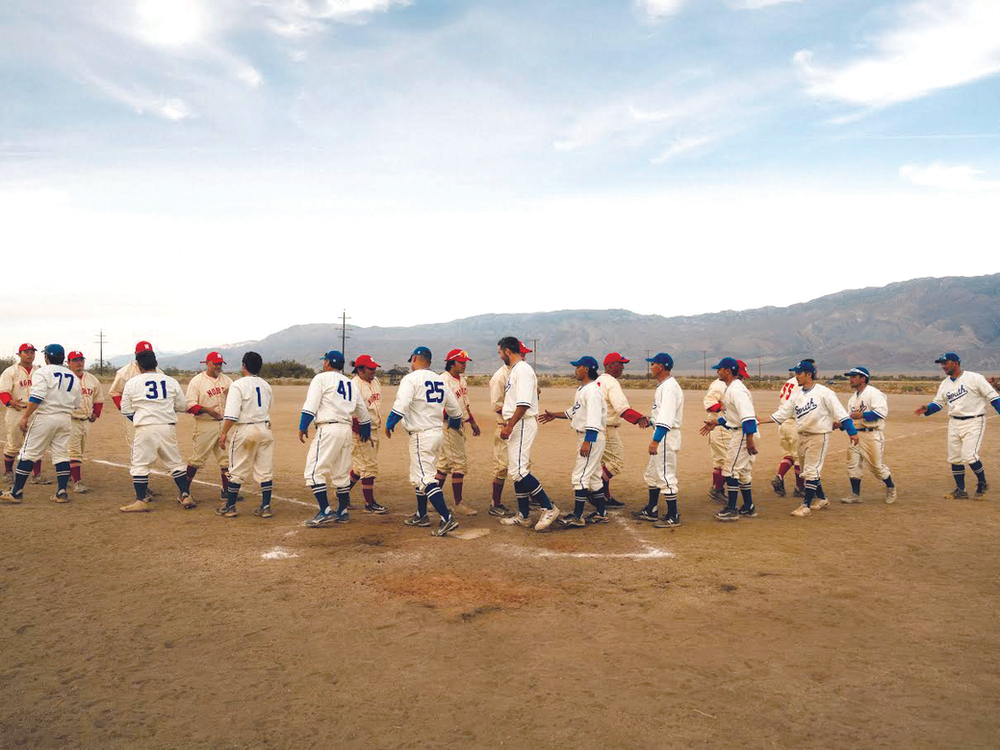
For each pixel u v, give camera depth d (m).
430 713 3.50
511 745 3.18
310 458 7.83
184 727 3.36
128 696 3.69
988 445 16.62
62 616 4.93
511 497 9.91
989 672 3.96
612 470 9.02
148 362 8.58
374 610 5.07
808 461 8.62
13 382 10.48
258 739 3.24
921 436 18.61
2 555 6.54
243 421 8.18
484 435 18.28
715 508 9.20
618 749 3.13
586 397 7.83
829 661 4.13
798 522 8.21
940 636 4.54
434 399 7.54
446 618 4.90
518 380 7.74
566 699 3.64
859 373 9.38
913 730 3.29
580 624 4.78
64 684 3.83
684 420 24.00
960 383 9.52
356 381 8.81
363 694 3.72
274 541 7.15
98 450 14.30
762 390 57.72
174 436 8.70
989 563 6.34
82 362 9.90
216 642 4.45
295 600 5.29
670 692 3.72
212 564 6.27
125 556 6.52
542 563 6.37
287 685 3.83
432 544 7.08
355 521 8.20
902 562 6.38
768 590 5.54
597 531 7.74
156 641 4.47
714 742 3.19
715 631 4.64
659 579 5.86
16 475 8.99
